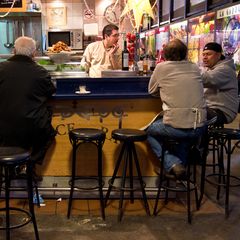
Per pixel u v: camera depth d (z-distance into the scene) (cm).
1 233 273
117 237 268
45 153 319
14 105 286
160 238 268
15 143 293
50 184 336
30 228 279
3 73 289
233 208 321
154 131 307
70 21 796
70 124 330
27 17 588
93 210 312
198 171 420
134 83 325
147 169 340
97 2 780
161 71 302
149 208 318
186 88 294
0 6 523
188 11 545
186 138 298
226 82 349
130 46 382
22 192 330
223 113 352
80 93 315
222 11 430
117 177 339
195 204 328
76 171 337
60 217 298
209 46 360
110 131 333
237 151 489
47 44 720
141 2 380
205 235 273
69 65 404
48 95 303
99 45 448
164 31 650
